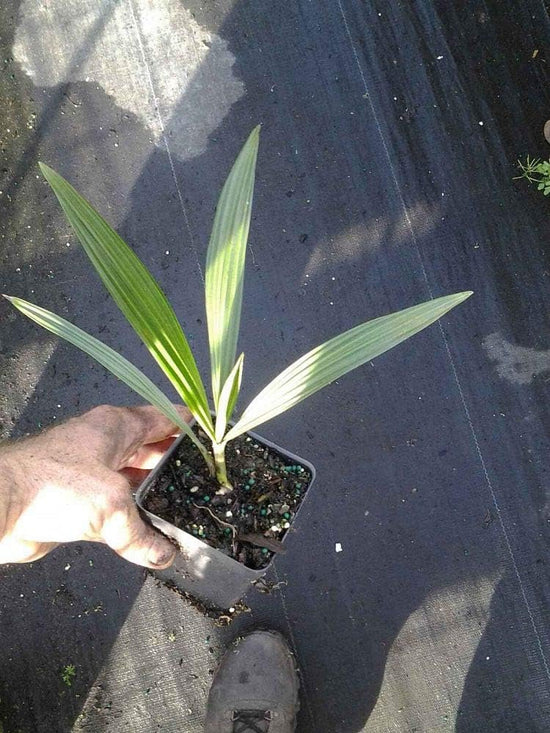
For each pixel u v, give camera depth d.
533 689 0.76
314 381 0.37
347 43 0.85
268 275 0.81
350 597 0.78
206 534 0.47
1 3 0.85
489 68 0.84
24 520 0.42
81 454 0.45
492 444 0.79
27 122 0.84
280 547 0.47
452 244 0.82
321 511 0.78
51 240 0.82
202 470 0.48
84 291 0.81
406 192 0.83
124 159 0.84
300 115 0.84
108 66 0.85
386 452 0.79
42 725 0.76
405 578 0.78
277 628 0.77
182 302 0.81
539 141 0.83
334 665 0.77
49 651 0.77
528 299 0.81
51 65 0.84
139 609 0.78
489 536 0.78
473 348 0.81
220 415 0.39
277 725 0.74
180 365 0.37
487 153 0.83
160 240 0.82
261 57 0.85
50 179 0.33
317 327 0.81
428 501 0.79
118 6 0.85
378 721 0.77
